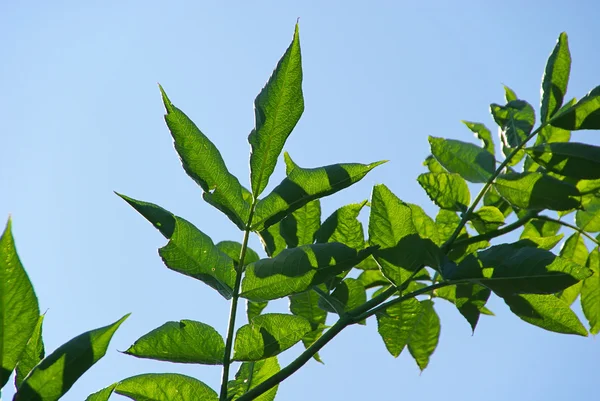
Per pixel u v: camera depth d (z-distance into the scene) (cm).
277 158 81
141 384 79
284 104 80
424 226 89
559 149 89
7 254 69
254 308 91
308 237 87
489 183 91
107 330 71
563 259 81
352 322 81
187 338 79
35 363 75
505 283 82
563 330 86
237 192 81
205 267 80
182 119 80
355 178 81
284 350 80
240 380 83
